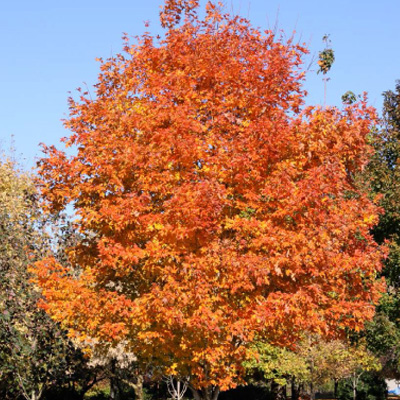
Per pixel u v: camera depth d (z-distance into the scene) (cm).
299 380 3092
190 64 1360
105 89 1456
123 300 1178
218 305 1202
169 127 1284
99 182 1300
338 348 3027
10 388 2031
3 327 1858
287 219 1265
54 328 1980
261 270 1102
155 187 1202
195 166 1278
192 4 1542
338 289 1261
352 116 1282
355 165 1307
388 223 2452
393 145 2559
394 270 2362
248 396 3712
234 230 1279
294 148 1242
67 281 1277
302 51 1371
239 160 1168
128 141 1270
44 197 1380
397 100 2648
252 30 1447
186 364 1359
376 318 2358
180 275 1169
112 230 1284
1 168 2256
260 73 1335
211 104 1323
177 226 1130
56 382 2136
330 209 1248
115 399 3172
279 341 1402
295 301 1120
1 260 1959
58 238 2097
